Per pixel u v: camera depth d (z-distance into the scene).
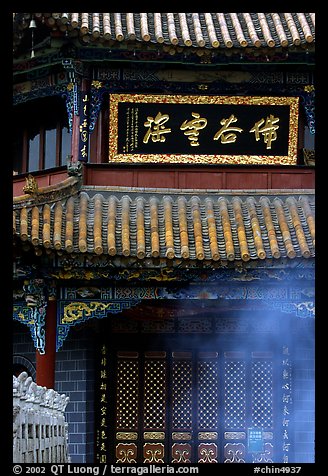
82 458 32.41
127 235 29.28
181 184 32.06
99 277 29.81
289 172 32.19
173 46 31.03
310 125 32.50
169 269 29.62
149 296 30.23
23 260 29.02
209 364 33.44
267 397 33.31
